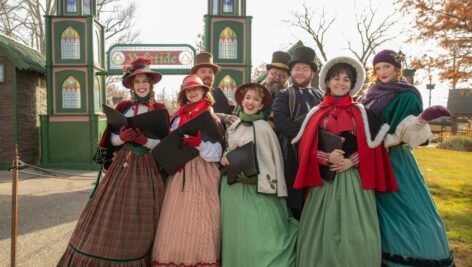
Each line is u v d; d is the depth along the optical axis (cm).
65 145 1016
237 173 272
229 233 268
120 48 1043
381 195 261
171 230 265
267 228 263
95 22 1043
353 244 239
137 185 273
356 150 256
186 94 301
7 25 2367
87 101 1017
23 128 1062
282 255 260
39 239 440
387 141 253
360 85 273
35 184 779
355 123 259
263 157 276
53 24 1009
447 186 791
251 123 289
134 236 264
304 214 266
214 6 1002
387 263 248
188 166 281
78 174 920
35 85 1127
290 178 288
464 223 504
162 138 288
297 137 273
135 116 271
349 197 247
